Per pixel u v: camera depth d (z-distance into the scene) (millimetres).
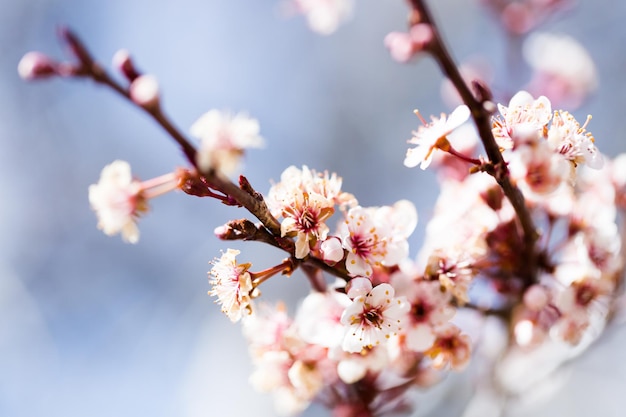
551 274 518
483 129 463
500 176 466
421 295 484
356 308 468
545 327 517
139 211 489
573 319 505
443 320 484
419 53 503
